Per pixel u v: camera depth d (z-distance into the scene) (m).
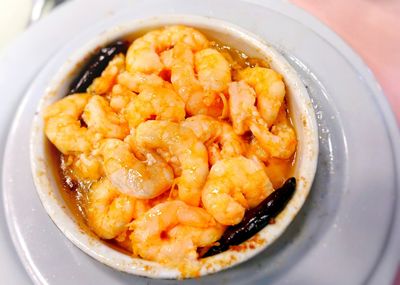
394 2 0.26
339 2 0.27
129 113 0.21
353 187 0.21
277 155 0.21
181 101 0.21
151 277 0.18
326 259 0.20
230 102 0.21
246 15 0.26
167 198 0.20
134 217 0.19
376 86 0.23
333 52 0.24
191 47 0.23
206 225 0.19
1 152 0.24
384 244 0.20
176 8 0.27
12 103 0.25
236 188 0.19
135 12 0.27
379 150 0.21
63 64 0.24
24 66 0.26
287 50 0.24
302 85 0.21
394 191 0.21
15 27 0.29
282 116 0.22
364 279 0.19
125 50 0.24
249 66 0.24
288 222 0.19
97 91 0.23
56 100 0.23
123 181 0.19
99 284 0.20
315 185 0.21
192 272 0.18
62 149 0.22
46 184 0.21
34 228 0.22
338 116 0.22
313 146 0.20
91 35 0.26
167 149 0.20
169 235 0.19
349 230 0.20
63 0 0.30
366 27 0.26
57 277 0.20
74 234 0.19
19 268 0.21
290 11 0.26
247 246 0.18
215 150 0.20
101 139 0.21
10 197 0.22
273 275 0.20
